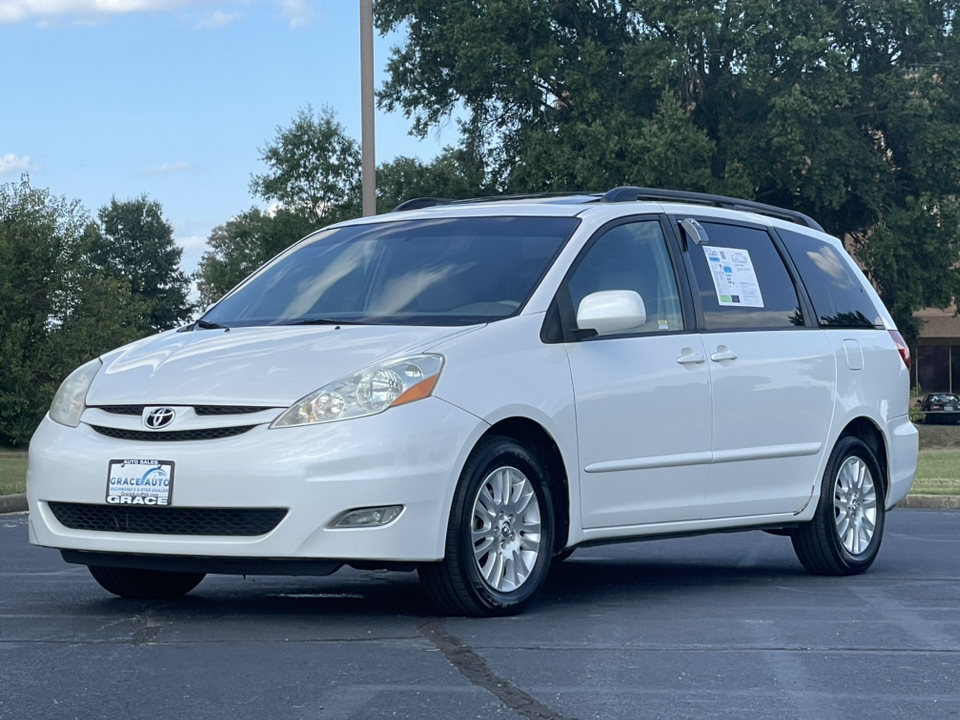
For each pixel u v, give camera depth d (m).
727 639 5.06
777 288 7.30
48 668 4.39
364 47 16.34
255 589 6.59
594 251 6.27
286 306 6.29
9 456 26.28
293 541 5.03
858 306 8.00
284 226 48.72
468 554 5.37
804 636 5.15
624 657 4.66
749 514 6.81
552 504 5.78
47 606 5.88
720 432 6.58
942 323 52.53
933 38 36.41
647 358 6.24
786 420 7.00
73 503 5.36
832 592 6.62
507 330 5.70
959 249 36.53
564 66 36.53
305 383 5.23
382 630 5.18
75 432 5.45
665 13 34.72
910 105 34.97
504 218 6.52
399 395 5.20
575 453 5.84
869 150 36.69
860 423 7.73
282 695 4.01
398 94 39.97
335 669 4.39
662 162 33.47
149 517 5.24
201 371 5.42
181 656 4.60
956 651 4.85
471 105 38.38
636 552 8.84
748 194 34.53
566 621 5.46
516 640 4.97
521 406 5.57
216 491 5.07
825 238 8.16
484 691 4.09
